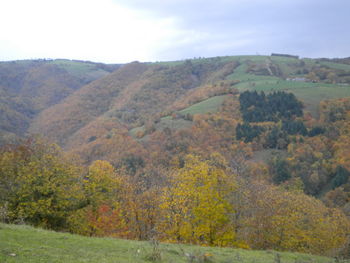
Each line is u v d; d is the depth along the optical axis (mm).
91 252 13492
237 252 19875
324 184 86438
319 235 33250
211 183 29516
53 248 13055
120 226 33062
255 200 33000
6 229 14828
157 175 61406
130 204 34156
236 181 35188
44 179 27594
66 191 29141
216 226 28375
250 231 30438
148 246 16688
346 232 40156
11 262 10320
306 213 36625
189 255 15500
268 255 20469
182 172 33812
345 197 74375
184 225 27641
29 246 12664
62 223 28938
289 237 30406
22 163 31344
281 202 34438
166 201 29875
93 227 32938
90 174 35469
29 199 27172
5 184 29031
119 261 12508
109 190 37156
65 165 33031
